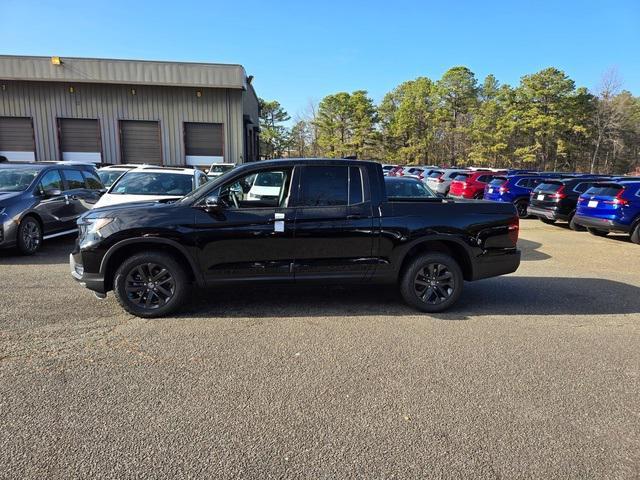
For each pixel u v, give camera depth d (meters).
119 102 23.73
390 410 3.13
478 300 5.91
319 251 5.02
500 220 5.38
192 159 24.84
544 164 53.69
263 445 2.71
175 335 4.42
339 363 3.86
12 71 22.39
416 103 55.78
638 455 2.70
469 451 2.69
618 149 57.88
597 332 4.78
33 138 23.38
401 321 4.98
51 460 2.51
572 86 49.72
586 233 12.77
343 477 2.44
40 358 3.82
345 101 56.69
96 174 11.05
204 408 3.10
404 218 5.14
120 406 3.10
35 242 8.36
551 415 3.12
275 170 5.03
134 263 4.79
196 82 23.77
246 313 5.11
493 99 56.06
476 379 3.63
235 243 4.88
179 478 2.40
